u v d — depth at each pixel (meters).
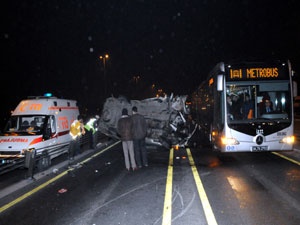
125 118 9.88
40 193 7.56
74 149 12.27
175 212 5.88
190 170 9.59
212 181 8.12
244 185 7.62
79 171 10.03
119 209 6.14
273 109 10.43
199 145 14.98
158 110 14.37
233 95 10.55
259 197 6.62
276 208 5.93
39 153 10.90
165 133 14.11
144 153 10.41
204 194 6.96
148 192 7.25
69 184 8.35
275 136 10.28
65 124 13.49
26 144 10.86
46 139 11.65
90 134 15.09
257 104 10.45
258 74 10.53
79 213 6.01
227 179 8.29
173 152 13.46
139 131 10.09
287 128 10.30
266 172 8.98
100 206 6.38
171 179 8.45
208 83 14.55
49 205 6.60
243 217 5.53
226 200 6.50
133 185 7.94
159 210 6.01
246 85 10.53
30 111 12.38
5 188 8.14
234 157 11.75
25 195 7.44
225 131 10.48
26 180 8.94
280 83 10.46
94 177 9.07
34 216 5.98
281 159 10.97
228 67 10.63
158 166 10.38
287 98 10.42
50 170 10.34
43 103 12.62
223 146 10.52
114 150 14.77
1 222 5.75
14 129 12.10
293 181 7.86
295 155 11.66
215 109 11.99
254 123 10.34
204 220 5.45
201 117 18.77
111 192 7.37
